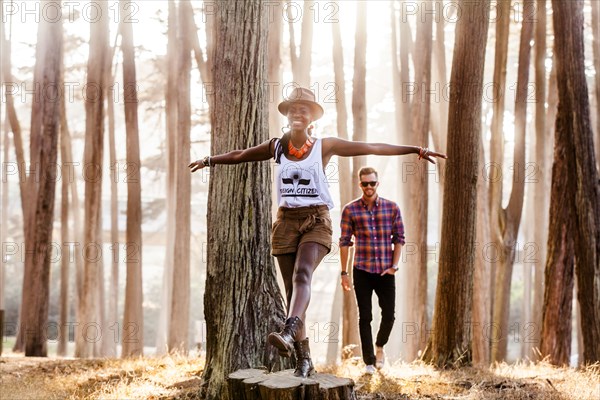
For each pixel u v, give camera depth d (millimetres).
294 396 4391
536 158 15641
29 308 13680
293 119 4750
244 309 6363
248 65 6582
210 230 6520
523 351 17750
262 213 6555
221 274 6414
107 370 8516
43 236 13898
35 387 7316
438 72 15500
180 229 15492
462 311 8445
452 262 8523
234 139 6512
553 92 15742
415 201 13758
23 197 17250
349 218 7492
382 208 7457
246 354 6289
